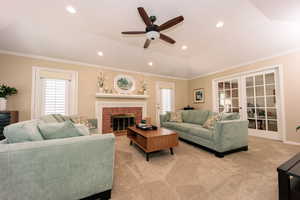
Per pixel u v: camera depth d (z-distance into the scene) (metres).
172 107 5.63
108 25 2.58
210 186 1.54
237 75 4.20
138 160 2.29
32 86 3.29
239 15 2.27
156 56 4.18
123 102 4.53
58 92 3.63
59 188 1.15
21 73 3.20
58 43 3.12
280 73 3.24
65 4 2.04
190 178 1.71
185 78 5.97
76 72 3.86
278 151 2.62
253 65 3.78
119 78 4.55
